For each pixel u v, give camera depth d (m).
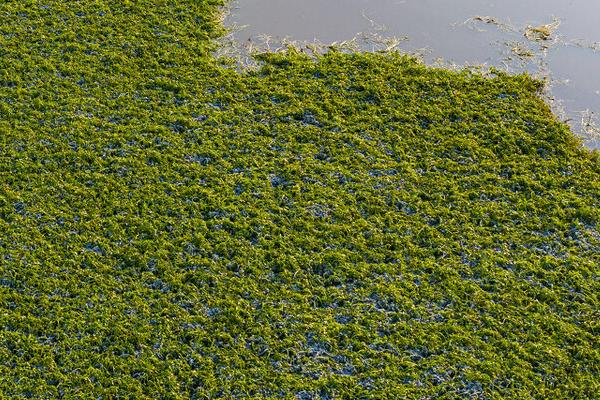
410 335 9.99
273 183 12.12
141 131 12.89
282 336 9.98
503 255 11.06
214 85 14.03
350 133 13.05
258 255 10.95
